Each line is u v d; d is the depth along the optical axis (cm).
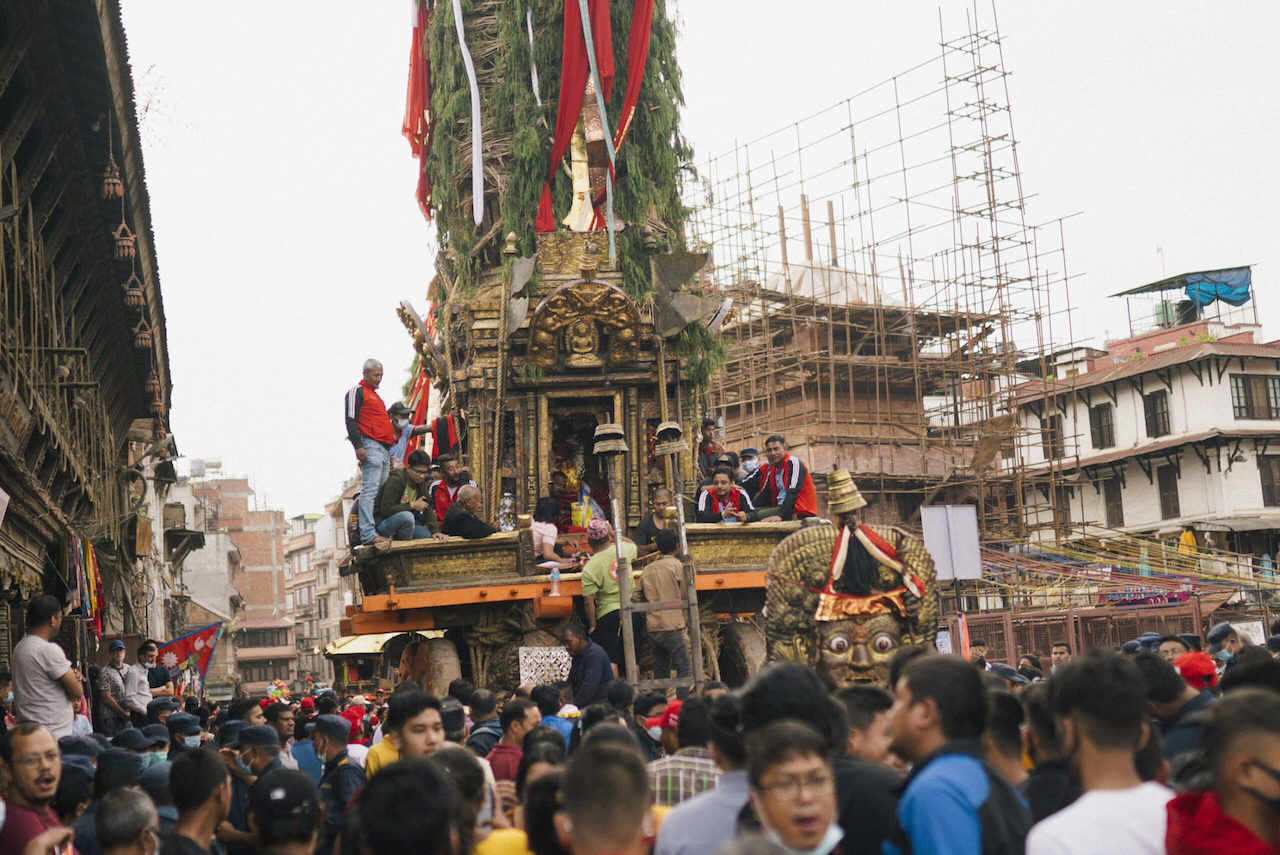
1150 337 5331
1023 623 3322
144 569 4291
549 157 2025
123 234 2020
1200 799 394
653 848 498
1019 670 1686
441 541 1534
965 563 1608
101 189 1939
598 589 1418
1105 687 428
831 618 1212
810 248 4525
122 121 1752
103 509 2723
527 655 1397
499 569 1555
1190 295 5359
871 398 4553
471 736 929
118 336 2619
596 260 1966
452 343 1995
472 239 2047
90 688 1647
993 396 4278
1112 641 3216
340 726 866
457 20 2062
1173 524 4588
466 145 2081
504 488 1869
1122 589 3697
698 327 1906
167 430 3641
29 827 609
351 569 1850
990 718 510
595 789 406
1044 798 495
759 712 479
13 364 1488
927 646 1236
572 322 1838
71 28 1473
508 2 2072
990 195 4278
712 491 1680
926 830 420
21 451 1518
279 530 12094
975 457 4169
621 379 1870
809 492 1691
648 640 1395
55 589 1994
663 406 1873
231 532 11825
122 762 719
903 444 4441
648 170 2073
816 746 401
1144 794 412
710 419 1975
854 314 4438
